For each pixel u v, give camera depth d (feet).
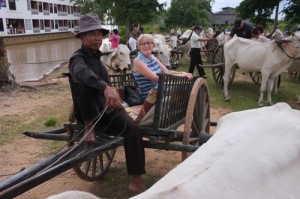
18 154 17.92
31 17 169.78
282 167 4.62
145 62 14.38
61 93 33.24
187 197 3.89
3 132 21.26
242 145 4.80
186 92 13.82
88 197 4.38
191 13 158.61
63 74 11.45
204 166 4.40
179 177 4.29
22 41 152.66
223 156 4.56
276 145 4.86
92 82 10.28
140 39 14.48
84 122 11.55
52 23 196.13
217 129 6.11
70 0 208.23
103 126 11.62
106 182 14.79
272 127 5.28
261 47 27.48
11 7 151.84
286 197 4.32
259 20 65.77
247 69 28.68
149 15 109.81
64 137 12.24
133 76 15.01
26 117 24.68
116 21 113.39
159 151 18.38
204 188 4.03
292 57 26.37
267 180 4.39
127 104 13.64
